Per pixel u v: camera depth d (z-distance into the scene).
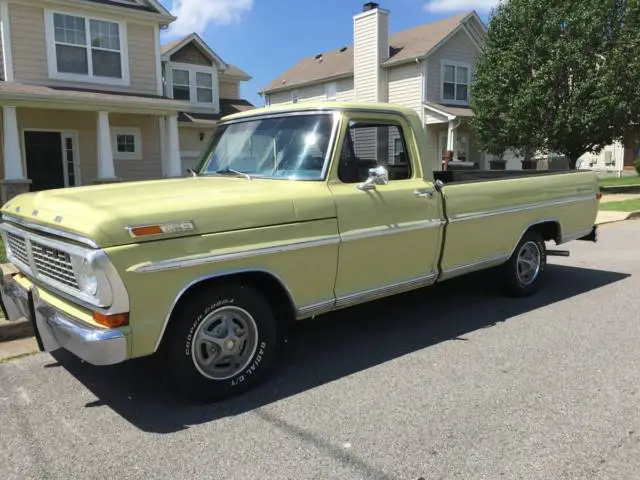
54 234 3.44
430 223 4.75
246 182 4.30
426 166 4.86
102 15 16.41
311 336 5.01
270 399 3.74
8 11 14.85
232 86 26.09
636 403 3.60
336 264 4.12
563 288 6.68
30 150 15.84
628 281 7.03
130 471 2.92
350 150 4.30
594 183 6.96
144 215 3.23
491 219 5.39
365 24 25.17
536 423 3.36
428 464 2.95
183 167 21.61
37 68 15.48
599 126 18.27
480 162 25.48
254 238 3.65
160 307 3.28
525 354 4.49
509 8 19.55
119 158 17.52
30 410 3.63
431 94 23.98
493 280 6.09
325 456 3.04
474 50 25.30
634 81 18.17
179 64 21.91
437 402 3.65
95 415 3.55
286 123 4.51
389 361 4.38
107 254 3.07
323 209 4.00
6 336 4.93
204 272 3.44
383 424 3.38
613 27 18.47
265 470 2.92
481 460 2.97
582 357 4.41
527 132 19.36
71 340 3.32
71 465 2.98
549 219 6.17
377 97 25.06
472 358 4.42
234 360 3.76
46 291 3.83
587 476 2.82
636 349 4.58
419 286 4.89
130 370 4.27
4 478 2.87
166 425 3.41
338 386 3.93
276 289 3.95
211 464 2.98
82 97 14.77
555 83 18.48
